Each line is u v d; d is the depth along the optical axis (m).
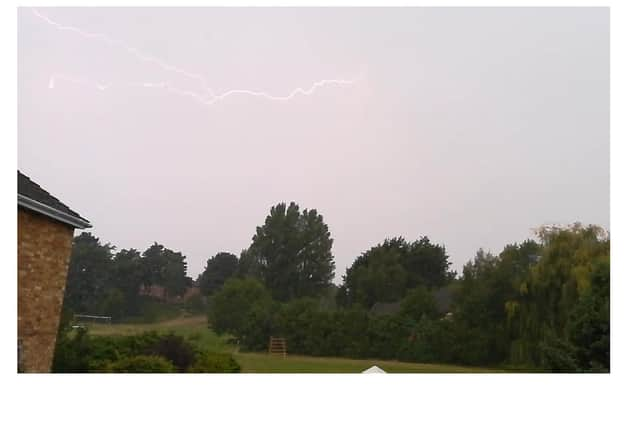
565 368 12.27
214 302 38.84
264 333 33.06
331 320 31.38
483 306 27.25
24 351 9.82
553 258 23.94
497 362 26.50
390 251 44.94
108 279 49.78
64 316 13.67
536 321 24.19
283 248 47.69
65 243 11.17
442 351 27.86
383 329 30.16
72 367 12.77
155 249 52.56
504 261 28.06
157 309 50.31
